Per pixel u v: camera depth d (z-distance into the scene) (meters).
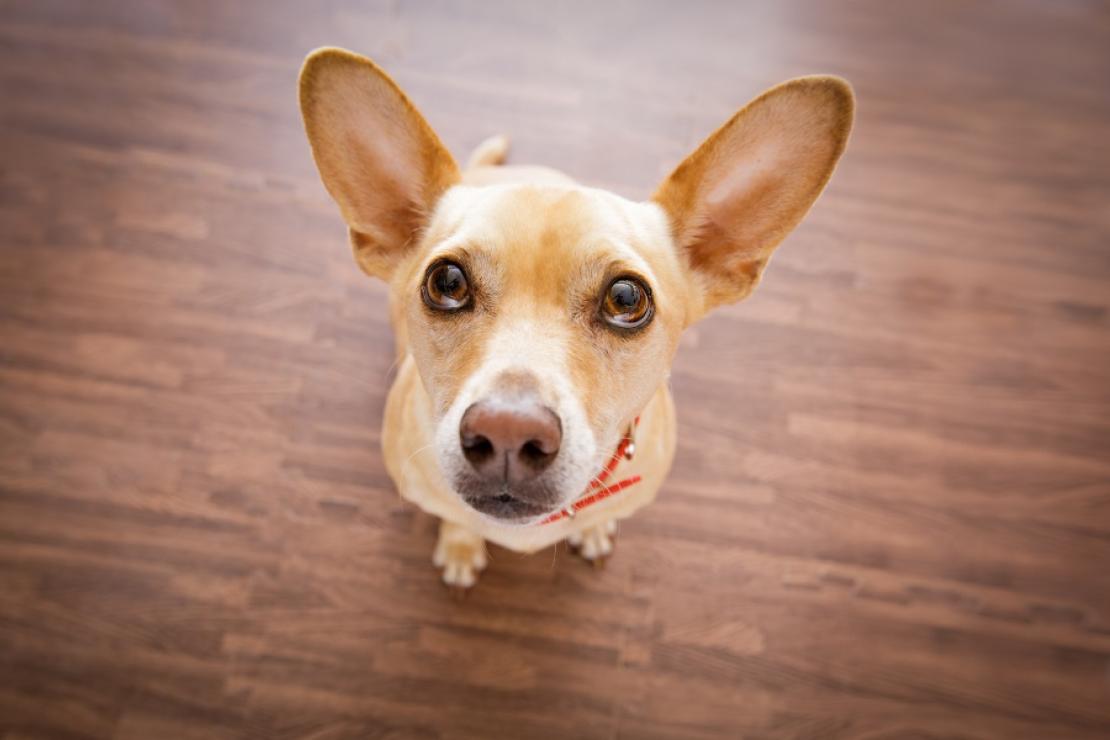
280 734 0.48
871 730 0.49
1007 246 0.58
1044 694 0.50
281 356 0.54
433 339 0.32
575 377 0.31
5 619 0.49
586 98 0.60
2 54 0.59
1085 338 0.56
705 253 0.36
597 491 0.38
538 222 0.31
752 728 0.49
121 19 0.60
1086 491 0.53
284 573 0.50
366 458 0.52
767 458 0.53
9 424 0.52
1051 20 0.64
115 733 0.48
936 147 0.60
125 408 0.53
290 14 0.61
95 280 0.55
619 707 0.49
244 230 0.56
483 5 0.62
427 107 0.59
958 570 0.52
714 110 0.60
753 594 0.51
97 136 0.58
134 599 0.50
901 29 0.63
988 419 0.54
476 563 0.50
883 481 0.53
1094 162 0.60
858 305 0.56
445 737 0.48
